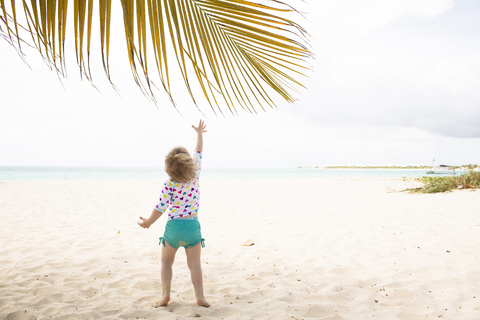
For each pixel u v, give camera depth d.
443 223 5.89
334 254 4.22
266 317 2.37
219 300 2.72
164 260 2.64
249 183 19.33
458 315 2.39
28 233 5.38
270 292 2.93
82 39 1.06
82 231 5.63
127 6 1.10
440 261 3.71
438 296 2.79
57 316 2.31
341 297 2.79
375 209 8.08
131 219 6.94
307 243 4.85
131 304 2.58
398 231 5.41
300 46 1.31
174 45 1.23
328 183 19.17
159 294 2.87
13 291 2.81
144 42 1.17
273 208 8.66
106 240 5.03
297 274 3.46
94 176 40.00
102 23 1.06
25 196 10.45
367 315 2.41
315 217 7.15
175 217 2.52
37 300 2.62
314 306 2.56
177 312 2.45
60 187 14.02
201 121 2.88
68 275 3.32
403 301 2.67
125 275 3.39
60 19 1.07
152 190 13.49
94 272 3.44
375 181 21.20
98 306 2.56
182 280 3.26
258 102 1.52
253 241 5.02
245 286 3.09
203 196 11.71
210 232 5.73
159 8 1.18
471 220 6.02
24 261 3.83
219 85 1.39
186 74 1.28
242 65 1.43
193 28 1.27
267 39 1.33
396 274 3.35
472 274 3.24
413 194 11.24
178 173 2.44
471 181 11.33
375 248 4.43
